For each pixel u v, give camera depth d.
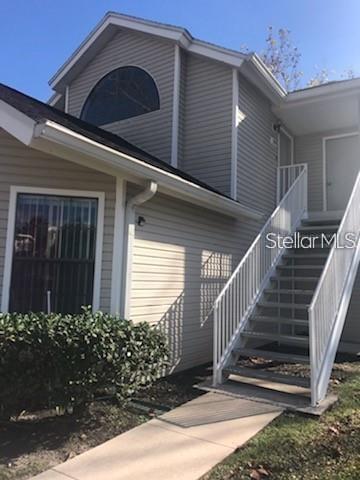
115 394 4.08
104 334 3.89
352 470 3.08
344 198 10.21
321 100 8.82
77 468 3.22
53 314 4.33
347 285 6.15
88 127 7.41
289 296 8.77
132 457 3.42
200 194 6.14
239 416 4.38
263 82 8.65
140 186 5.62
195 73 8.96
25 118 4.10
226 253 7.79
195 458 3.41
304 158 10.80
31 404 3.86
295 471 3.13
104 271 5.32
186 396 5.08
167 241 6.23
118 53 10.06
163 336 4.62
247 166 8.62
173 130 8.76
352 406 4.62
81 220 5.37
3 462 3.28
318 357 4.94
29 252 5.18
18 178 5.21
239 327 5.99
